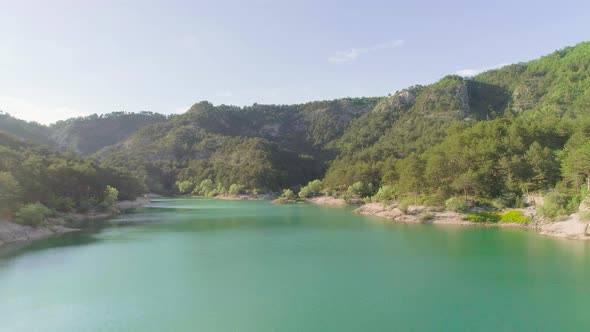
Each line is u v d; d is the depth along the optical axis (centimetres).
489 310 4172
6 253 6881
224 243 8000
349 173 19988
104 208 14138
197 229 10100
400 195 13888
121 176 19100
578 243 7400
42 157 13888
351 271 5725
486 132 12750
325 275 5531
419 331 3678
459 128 18412
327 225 10794
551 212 8969
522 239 7881
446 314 4075
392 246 7531
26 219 8794
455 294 4672
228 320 3947
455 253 6794
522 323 3841
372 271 5716
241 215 13875
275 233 9362
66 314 4088
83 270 5778
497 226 9588
